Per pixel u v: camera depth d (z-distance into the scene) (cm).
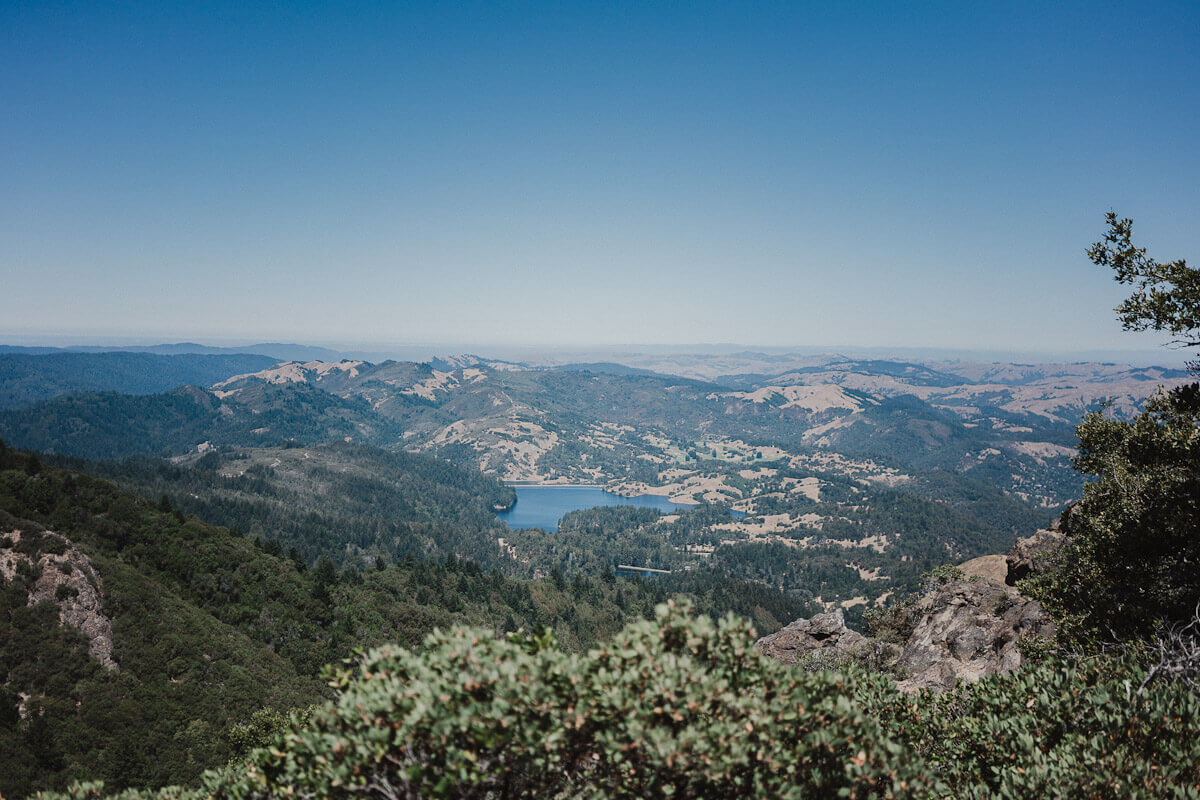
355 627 12725
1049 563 2502
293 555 14788
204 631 9506
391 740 728
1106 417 2053
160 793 1088
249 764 964
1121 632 1667
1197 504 1608
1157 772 863
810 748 783
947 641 2480
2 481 11931
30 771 6431
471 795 743
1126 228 1675
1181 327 1584
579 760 779
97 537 11844
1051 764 911
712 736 724
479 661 798
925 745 1080
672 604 900
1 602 8012
